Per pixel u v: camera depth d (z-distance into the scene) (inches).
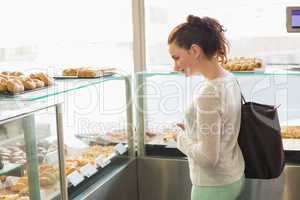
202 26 61.7
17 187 57.0
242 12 99.1
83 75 83.6
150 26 101.6
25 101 59.4
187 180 92.3
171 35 64.0
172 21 101.0
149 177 95.6
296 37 97.5
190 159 64.8
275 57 99.7
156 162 94.3
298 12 86.6
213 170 62.1
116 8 104.0
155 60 102.6
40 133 57.8
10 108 56.1
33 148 57.1
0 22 100.0
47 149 59.7
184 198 93.4
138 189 96.9
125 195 89.6
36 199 59.1
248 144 66.9
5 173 56.3
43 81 71.6
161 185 94.8
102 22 106.1
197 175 63.4
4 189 56.8
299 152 85.1
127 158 94.5
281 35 98.2
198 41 61.2
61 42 108.8
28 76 72.1
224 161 62.2
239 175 64.4
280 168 69.4
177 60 64.2
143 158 95.3
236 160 64.7
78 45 109.2
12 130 52.9
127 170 90.3
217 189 62.7
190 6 100.8
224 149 62.0
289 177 85.1
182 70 65.1
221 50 63.1
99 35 106.9
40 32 106.0
